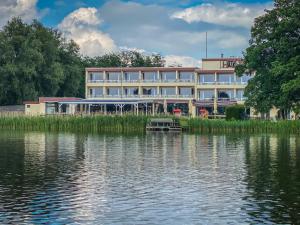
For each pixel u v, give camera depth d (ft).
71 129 294.05
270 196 92.58
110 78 455.22
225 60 438.40
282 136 243.81
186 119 295.48
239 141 213.25
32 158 149.79
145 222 75.97
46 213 80.64
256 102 269.03
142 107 433.48
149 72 450.30
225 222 76.02
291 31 257.14
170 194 94.68
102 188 100.27
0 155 157.69
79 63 523.70
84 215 79.61
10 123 299.79
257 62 268.41
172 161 143.23
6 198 90.48
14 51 432.25
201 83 435.94
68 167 129.70
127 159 148.05
